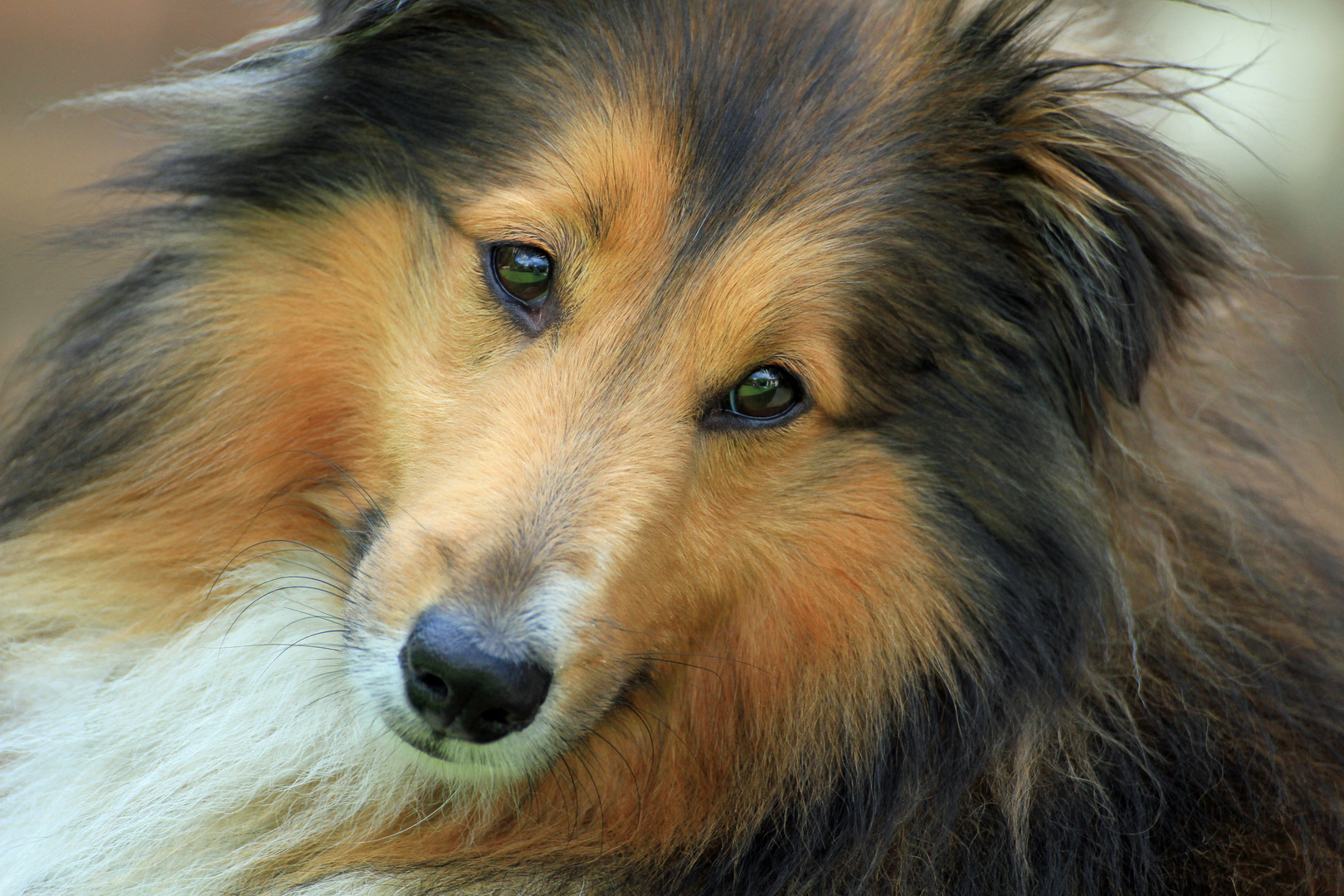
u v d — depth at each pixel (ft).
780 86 17.72
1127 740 18.44
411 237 18.20
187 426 19.69
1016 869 17.75
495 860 18.56
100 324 20.59
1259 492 20.97
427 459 17.80
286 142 19.07
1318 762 19.25
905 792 18.53
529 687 16.15
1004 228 18.84
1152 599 19.27
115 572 20.33
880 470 18.33
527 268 17.58
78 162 49.67
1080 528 18.11
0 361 39.19
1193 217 18.69
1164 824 18.28
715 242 17.22
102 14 53.78
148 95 21.24
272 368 19.17
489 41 18.60
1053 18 20.40
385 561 17.03
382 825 19.29
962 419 18.26
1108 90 19.17
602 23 18.07
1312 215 43.34
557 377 17.25
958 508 18.28
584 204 17.34
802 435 18.04
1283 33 46.24
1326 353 34.55
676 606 18.15
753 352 17.48
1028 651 18.11
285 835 19.26
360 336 18.67
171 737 19.74
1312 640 19.95
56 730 20.20
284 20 22.80
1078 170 18.28
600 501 16.72
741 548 18.26
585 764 18.71
